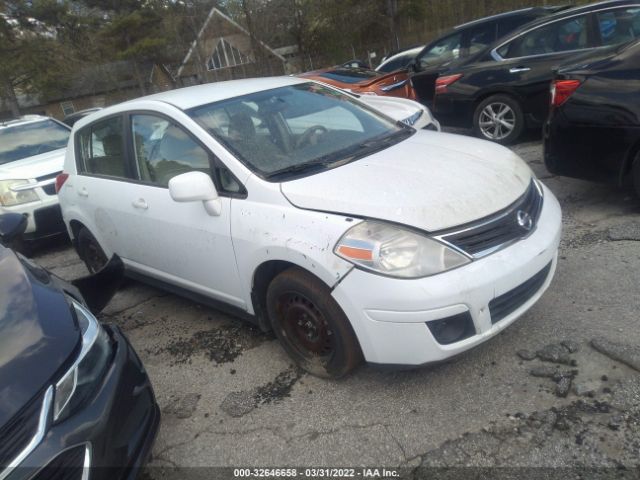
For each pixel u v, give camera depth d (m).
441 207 2.51
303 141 3.33
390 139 3.45
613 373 2.59
